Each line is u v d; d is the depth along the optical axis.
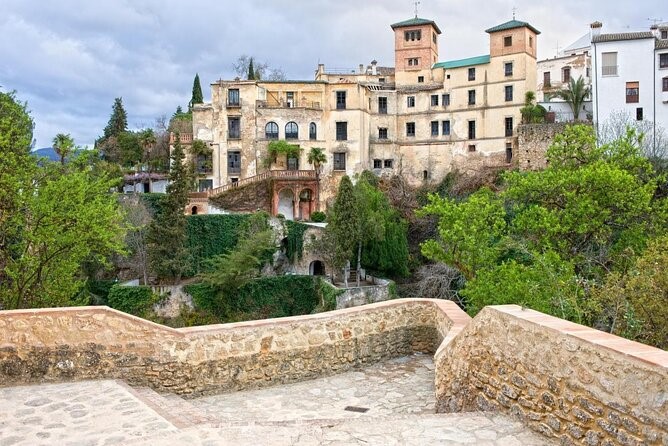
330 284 45.59
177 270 45.19
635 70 52.88
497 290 16.33
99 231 17.86
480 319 7.61
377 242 48.12
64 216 17.44
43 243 17.44
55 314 9.57
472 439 6.20
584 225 19.44
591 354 5.58
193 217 50.06
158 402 8.86
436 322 12.50
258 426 6.66
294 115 64.00
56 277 18.48
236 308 45.59
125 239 46.16
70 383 9.34
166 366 9.86
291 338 10.86
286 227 52.28
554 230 19.45
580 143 23.22
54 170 18.81
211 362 10.12
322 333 11.20
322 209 63.22
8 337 9.37
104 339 9.72
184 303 44.75
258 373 10.52
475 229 21.19
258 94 64.06
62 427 7.27
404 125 68.50
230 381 10.26
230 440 6.22
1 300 17.50
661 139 50.12
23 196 17.06
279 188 60.78
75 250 18.06
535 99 63.84
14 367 9.34
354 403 9.61
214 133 63.22
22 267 17.36
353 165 64.50
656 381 4.84
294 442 6.14
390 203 56.53
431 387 10.45
